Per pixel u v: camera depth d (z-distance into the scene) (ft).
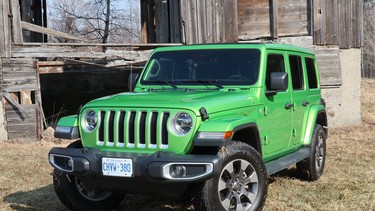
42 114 40.68
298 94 22.89
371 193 22.06
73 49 42.47
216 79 19.40
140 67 43.96
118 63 42.65
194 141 15.42
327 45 46.75
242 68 19.40
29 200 21.40
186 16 43.88
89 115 17.21
